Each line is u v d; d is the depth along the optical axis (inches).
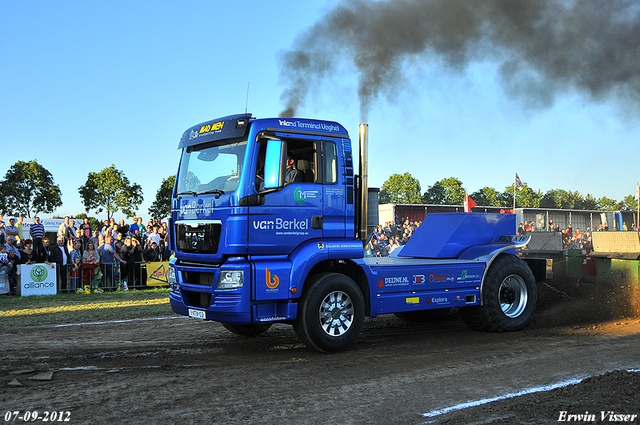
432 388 189.6
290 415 161.3
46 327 327.6
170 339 287.3
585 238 1018.7
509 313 314.5
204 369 218.2
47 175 2032.5
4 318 366.0
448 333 305.1
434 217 341.7
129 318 362.9
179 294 258.7
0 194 1934.1
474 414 160.9
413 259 319.0
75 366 223.0
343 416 160.6
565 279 408.8
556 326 321.7
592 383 184.9
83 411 163.9
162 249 642.8
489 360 232.2
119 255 576.7
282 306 240.5
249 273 231.3
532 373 209.2
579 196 2994.6
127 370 215.9
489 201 2743.6
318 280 246.1
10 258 526.3
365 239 268.8
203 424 153.6
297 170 248.7
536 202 2723.9
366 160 272.1
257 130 238.5
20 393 182.1
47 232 917.8
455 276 294.0
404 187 2955.2
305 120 253.6
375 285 265.9
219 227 236.4
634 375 191.9
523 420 154.6
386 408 167.8
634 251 371.6
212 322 343.6
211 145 256.2
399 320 354.3
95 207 1691.7
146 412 163.5
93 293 545.6
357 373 211.5
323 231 253.8
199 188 256.4
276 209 239.9
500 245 323.9
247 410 165.9
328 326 248.2
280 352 253.0
